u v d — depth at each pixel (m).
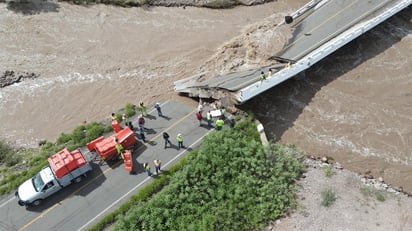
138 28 53.56
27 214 31.53
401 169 36.66
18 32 52.34
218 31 53.03
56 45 50.81
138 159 35.12
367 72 45.53
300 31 48.22
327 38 45.59
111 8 56.47
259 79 40.94
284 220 30.77
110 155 34.38
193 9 56.66
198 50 49.91
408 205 32.47
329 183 33.53
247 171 33.28
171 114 39.78
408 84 44.22
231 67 45.72
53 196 32.62
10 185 33.47
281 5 57.34
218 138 35.38
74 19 54.59
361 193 33.06
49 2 56.81
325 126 40.28
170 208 30.84
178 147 36.06
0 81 45.56
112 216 30.80
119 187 33.09
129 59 48.97
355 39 48.72
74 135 38.12
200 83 42.66
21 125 41.50
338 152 38.03
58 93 44.88
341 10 49.31
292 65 41.53
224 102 39.59
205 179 32.44
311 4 50.94
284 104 42.16
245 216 30.64
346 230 29.92
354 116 41.19
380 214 31.27
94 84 45.81
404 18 51.91
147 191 32.25
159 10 56.47
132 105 41.31
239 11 56.44
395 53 47.66
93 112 42.38
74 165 32.31
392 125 40.38
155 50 50.25
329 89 43.75
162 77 46.25
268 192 31.95
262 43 48.00
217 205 31.25
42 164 34.94
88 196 32.56
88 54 49.69
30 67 47.88
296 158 35.88
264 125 40.12
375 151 38.16
